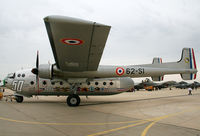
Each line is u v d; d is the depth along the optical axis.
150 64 12.45
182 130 5.28
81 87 12.17
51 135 4.61
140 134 4.82
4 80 12.10
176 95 22.00
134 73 11.84
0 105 10.66
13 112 8.05
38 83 11.80
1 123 5.85
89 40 5.92
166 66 12.66
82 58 7.88
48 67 9.90
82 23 4.77
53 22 4.77
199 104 12.23
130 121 6.51
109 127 5.57
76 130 5.13
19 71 12.30
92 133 4.85
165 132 5.05
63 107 10.18
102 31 5.20
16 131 4.91
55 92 11.92
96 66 9.16
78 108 9.87
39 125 5.66
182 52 13.19
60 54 7.39
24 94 12.05
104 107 10.41
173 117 7.41
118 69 11.48
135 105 11.53
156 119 6.94
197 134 4.86
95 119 6.79
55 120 6.48
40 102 12.81
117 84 12.52
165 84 44.78
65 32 5.30
